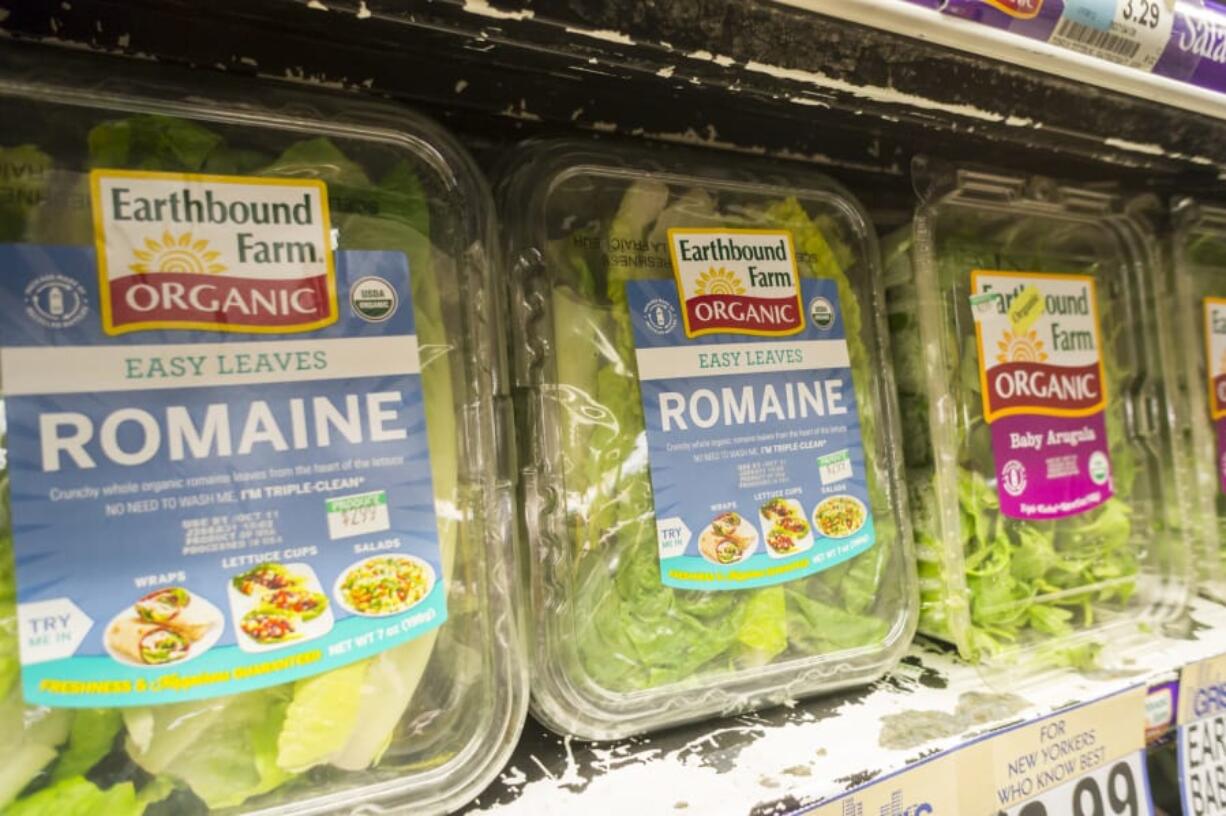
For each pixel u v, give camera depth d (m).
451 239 0.53
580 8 0.41
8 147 0.42
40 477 0.39
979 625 0.67
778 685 0.59
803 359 0.64
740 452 0.59
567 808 0.46
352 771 0.45
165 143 0.45
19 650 0.38
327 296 0.47
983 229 0.75
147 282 0.43
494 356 0.53
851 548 0.62
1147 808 0.61
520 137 0.73
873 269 0.71
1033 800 0.55
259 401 0.44
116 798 0.40
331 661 0.44
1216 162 0.73
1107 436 0.75
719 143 0.77
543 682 0.53
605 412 0.57
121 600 0.40
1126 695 0.62
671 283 0.60
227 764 0.42
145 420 0.42
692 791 0.48
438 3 0.39
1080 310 0.75
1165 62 0.57
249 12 0.49
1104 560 0.74
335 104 0.50
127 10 0.49
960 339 0.69
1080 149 0.68
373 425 0.47
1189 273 0.85
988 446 0.68
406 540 0.47
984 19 0.49
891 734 0.54
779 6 0.45
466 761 0.48
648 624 0.56
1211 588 0.82
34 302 0.40
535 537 0.54
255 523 0.43
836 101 0.54
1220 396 0.85
